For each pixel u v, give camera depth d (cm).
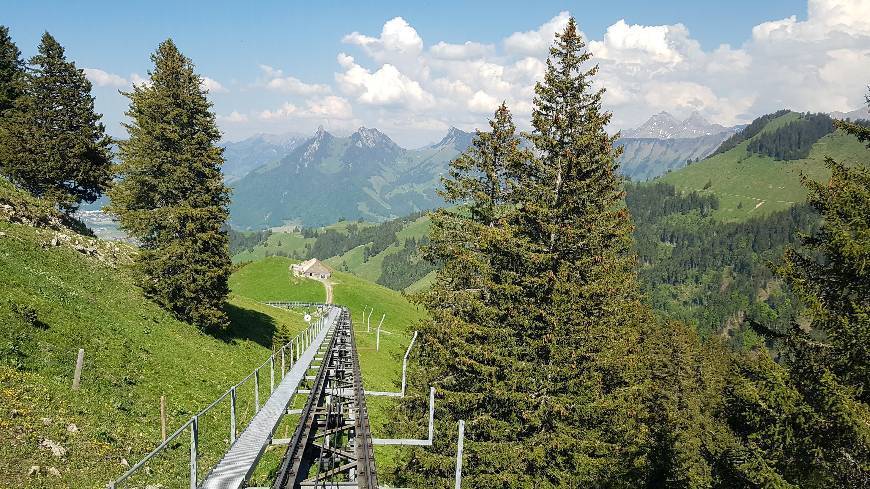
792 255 1493
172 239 3994
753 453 1480
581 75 2214
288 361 4506
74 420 1803
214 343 3994
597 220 2152
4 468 1375
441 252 2639
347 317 7762
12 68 6125
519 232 2198
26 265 2994
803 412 1336
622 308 2220
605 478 2239
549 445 1938
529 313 2033
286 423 2692
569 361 1980
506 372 2027
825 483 1370
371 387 4759
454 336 2180
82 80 5584
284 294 11925
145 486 1587
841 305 1384
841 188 1396
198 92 4184
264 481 1980
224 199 4231
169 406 2388
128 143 3966
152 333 3272
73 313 2748
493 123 2536
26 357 2086
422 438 2353
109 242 4922
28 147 5072
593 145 2147
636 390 2119
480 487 2053
